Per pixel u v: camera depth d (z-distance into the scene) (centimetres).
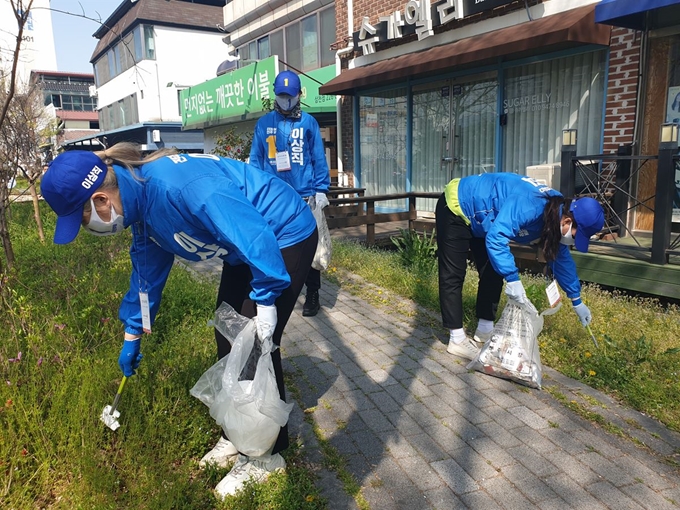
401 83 1045
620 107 685
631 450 285
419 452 287
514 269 343
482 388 356
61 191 199
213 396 257
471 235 391
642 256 529
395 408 332
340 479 266
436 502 249
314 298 508
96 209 211
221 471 266
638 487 256
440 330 464
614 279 527
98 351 363
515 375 358
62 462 261
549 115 797
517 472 269
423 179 1041
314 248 268
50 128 1067
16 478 248
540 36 679
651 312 463
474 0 817
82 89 3556
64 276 557
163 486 242
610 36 684
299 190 486
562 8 730
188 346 386
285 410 246
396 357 408
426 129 1019
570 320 439
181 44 2595
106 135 2931
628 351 380
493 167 900
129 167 219
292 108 478
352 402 340
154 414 286
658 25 636
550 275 589
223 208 213
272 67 1378
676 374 346
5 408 278
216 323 253
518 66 829
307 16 1427
